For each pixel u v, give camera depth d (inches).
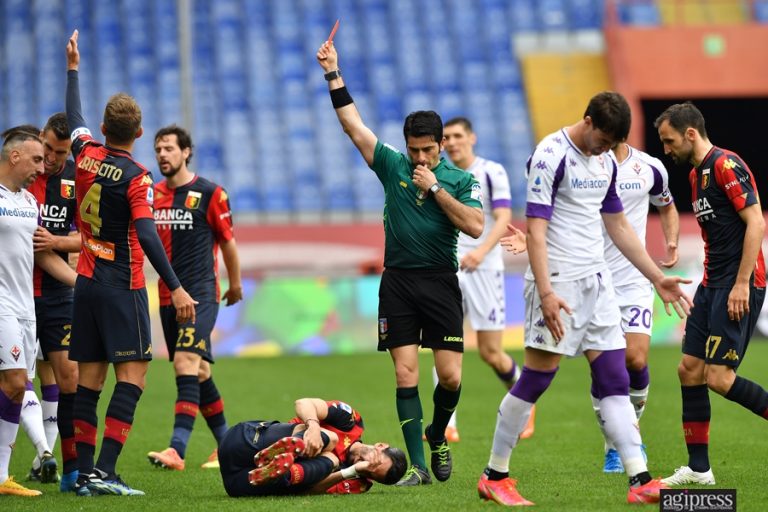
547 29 4357.8
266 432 918.4
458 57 4281.5
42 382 1111.6
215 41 4291.3
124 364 954.7
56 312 1018.7
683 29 3949.3
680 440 1302.9
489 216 1438.2
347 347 2534.5
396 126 4060.0
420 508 827.4
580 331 855.1
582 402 1706.4
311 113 4114.2
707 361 952.3
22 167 933.2
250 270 3415.4
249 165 3912.4
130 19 4318.4
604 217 896.3
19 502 892.0
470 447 1270.9
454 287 976.3
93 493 922.7
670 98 3890.3
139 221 919.0
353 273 3292.3
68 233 1049.5
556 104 4124.0
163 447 1298.0
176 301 926.4
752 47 3895.2
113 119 934.4
